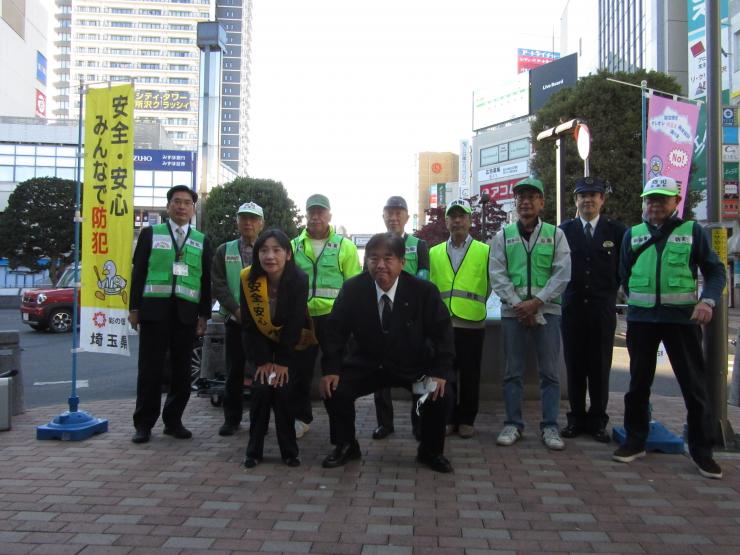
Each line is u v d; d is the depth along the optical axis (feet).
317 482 14.20
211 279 19.07
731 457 16.19
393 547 10.77
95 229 18.48
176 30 438.40
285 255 15.47
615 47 153.99
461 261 19.16
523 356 18.04
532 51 224.53
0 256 115.75
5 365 21.35
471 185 199.21
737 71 81.87
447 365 15.19
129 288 18.13
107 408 22.53
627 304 16.17
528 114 180.55
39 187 113.70
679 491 13.70
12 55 200.95
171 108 262.26
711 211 17.48
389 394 18.72
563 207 32.27
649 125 27.50
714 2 17.51
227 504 12.75
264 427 15.67
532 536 11.26
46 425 18.22
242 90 482.28
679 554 10.56
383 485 14.02
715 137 17.52
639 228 15.97
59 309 57.67
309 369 18.17
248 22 495.82
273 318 15.56
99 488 13.69
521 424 17.99
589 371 18.30
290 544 10.85
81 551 10.56
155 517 12.03
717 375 17.01
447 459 15.83
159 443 17.57
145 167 140.77
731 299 93.97
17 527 11.54
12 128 152.66
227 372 18.93
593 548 10.77
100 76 434.30
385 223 20.24
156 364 17.75
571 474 14.88
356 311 15.35
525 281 17.46
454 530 11.50
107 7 435.53
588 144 29.66
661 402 24.07
